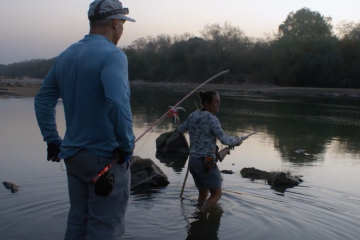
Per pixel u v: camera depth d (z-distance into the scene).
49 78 2.55
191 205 4.56
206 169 4.42
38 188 4.96
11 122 10.96
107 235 2.48
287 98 30.72
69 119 2.46
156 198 4.80
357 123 14.24
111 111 2.22
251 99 28.19
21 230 3.69
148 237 3.65
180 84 63.31
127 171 2.57
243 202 4.71
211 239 3.64
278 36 61.28
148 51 82.56
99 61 2.34
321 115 17.02
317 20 62.09
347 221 4.16
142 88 48.19
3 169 5.89
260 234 3.78
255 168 6.42
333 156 7.87
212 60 63.41
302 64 49.12
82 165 2.41
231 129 11.53
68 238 2.56
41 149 7.39
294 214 4.34
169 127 11.14
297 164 7.05
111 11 2.53
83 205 2.54
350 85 47.78
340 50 49.75
